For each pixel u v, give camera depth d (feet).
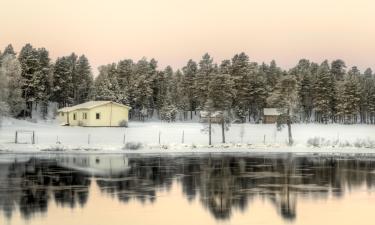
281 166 130.52
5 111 220.84
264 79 464.65
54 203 72.74
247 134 270.67
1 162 133.59
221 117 231.71
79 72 477.36
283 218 63.87
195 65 500.33
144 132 261.44
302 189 88.69
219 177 105.50
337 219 63.46
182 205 72.28
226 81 232.73
